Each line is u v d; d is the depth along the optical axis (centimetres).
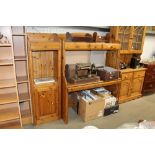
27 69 234
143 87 395
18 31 230
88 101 267
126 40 332
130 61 379
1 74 245
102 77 291
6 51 239
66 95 250
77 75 271
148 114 312
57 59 248
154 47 465
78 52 308
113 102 301
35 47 217
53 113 267
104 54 339
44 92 247
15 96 245
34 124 255
